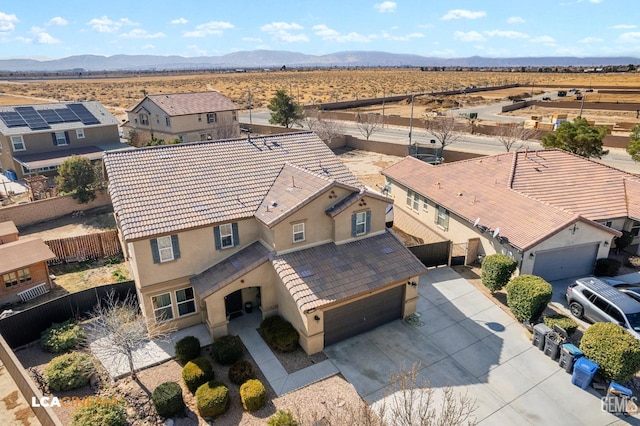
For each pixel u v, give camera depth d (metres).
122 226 18.22
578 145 37.41
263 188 21.88
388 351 18.69
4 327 18.56
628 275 24.77
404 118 74.19
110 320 16.92
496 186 28.17
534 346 18.95
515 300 20.16
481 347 18.94
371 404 15.64
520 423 14.96
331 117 76.44
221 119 58.16
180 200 20.05
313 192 19.72
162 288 19.20
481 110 91.31
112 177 20.58
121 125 62.50
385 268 19.95
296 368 17.58
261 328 19.75
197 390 15.46
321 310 17.89
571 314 21.28
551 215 23.73
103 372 17.50
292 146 25.52
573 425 14.93
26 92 128.12
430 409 15.31
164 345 19.20
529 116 81.81
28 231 32.50
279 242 19.41
